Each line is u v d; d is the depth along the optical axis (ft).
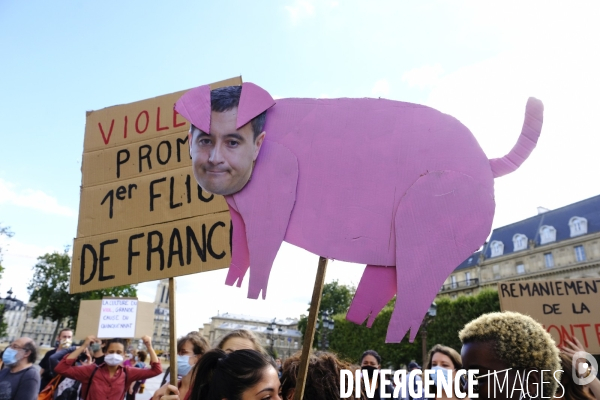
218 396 5.47
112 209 8.61
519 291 12.32
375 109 6.21
